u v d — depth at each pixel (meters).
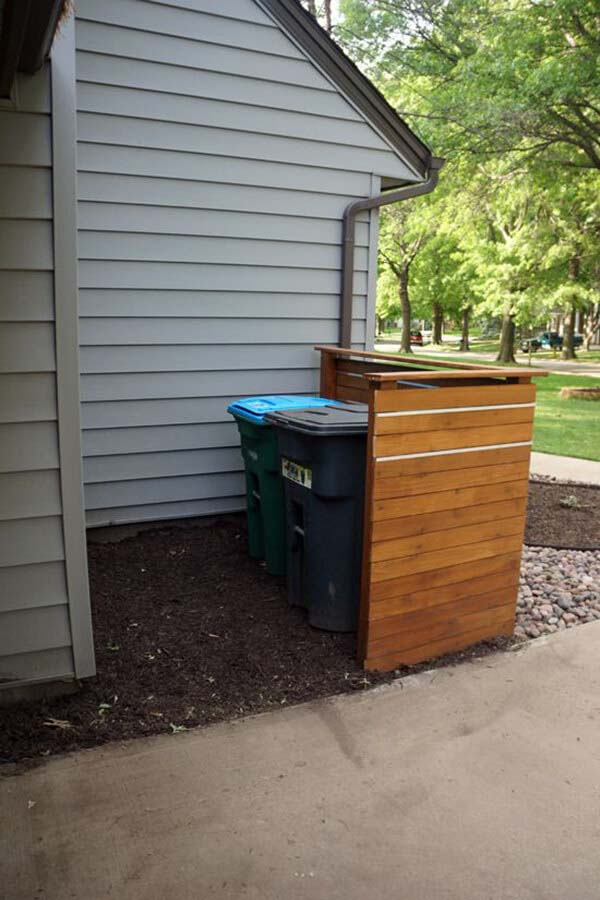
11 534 2.77
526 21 14.60
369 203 5.38
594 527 5.83
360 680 3.16
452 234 23.81
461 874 2.05
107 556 4.64
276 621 3.71
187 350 5.01
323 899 1.95
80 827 2.21
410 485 3.17
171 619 3.71
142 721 2.80
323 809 2.32
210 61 4.77
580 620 4.01
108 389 4.80
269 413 3.70
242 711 2.90
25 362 2.70
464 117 15.30
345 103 5.28
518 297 22.50
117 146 4.59
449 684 3.17
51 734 2.68
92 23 4.41
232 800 2.35
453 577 3.41
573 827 2.27
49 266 2.68
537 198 19.31
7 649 2.83
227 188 4.96
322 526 3.46
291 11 4.94
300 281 5.34
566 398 15.61
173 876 2.02
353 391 5.07
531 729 2.82
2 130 2.55
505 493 3.52
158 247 4.80
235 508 5.37
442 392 3.19
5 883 1.98
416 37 18.73
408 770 2.54
